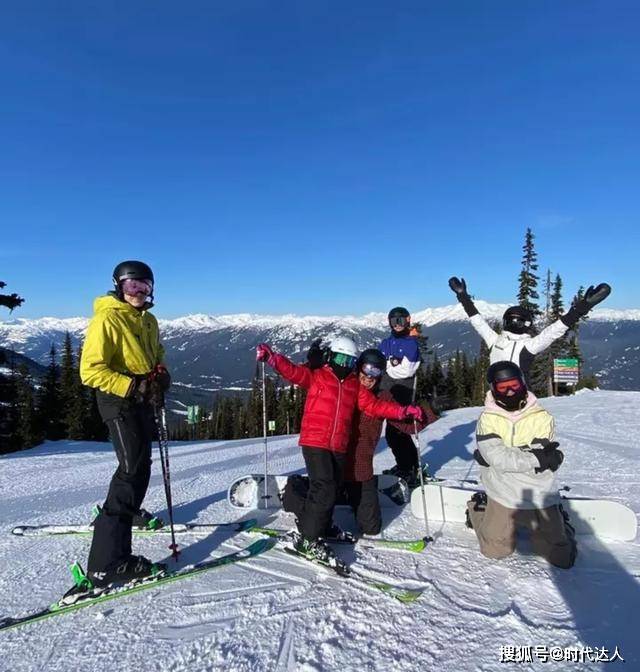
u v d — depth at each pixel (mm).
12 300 17984
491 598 2754
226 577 3033
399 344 5008
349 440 3811
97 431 39125
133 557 2988
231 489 4598
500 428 3275
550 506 3098
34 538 3812
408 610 2637
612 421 10180
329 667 2164
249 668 2162
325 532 3586
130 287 3111
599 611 2586
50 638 2414
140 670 2162
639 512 4016
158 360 3523
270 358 3541
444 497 4082
